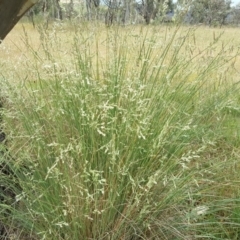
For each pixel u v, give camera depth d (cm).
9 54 194
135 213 175
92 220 173
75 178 167
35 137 172
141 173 175
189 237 183
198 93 224
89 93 178
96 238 174
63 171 172
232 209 200
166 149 188
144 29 213
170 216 185
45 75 196
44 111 188
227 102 216
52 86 194
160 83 199
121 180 166
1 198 191
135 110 172
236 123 240
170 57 213
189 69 215
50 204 165
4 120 187
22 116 181
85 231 173
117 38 207
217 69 227
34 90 180
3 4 199
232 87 232
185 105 208
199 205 190
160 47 206
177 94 205
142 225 177
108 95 183
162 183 181
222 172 212
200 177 204
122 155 175
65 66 193
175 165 181
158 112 190
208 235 183
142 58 199
